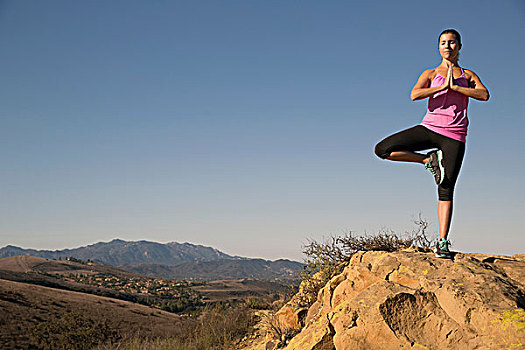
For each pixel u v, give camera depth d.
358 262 7.08
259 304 13.98
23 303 51.22
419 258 5.98
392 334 5.01
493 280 5.03
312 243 9.71
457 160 5.75
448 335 4.77
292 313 9.39
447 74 5.87
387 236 8.23
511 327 4.31
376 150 6.45
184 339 13.55
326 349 5.57
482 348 4.43
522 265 5.61
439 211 5.99
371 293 5.48
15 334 37.03
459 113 5.81
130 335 16.86
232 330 11.86
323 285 9.29
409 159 6.26
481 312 4.63
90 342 31.72
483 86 5.80
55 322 43.59
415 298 5.20
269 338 9.41
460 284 5.05
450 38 5.93
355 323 5.37
